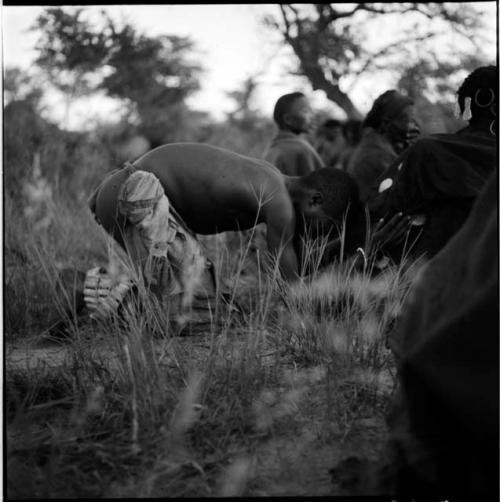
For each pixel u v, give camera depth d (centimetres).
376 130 658
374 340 398
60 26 1138
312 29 1146
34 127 1015
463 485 272
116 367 386
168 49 1212
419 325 280
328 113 1131
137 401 350
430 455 271
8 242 625
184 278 466
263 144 1189
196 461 318
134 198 454
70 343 453
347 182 477
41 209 748
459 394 259
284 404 356
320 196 472
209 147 483
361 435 336
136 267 466
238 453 323
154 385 356
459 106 459
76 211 757
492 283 261
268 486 304
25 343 464
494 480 261
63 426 347
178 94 1223
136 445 323
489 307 260
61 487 301
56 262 579
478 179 436
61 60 1140
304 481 306
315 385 377
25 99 1070
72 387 375
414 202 452
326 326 413
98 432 338
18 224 673
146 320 420
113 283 459
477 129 456
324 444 333
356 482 298
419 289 288
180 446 323
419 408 271
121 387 363
